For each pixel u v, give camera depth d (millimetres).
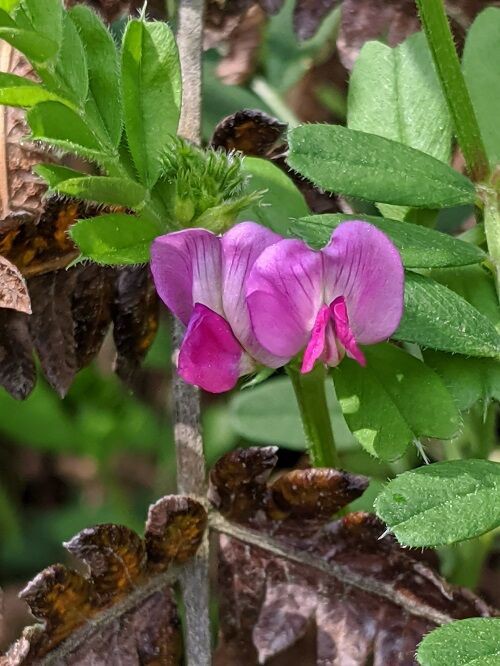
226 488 263
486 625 234
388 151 256
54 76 245
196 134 283
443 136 274
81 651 259
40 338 274
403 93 277
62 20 243
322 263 243
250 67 332
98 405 337
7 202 275
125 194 249
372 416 249
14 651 255
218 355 246
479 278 260
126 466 341
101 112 252
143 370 340
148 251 250
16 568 335
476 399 250
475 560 295
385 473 312
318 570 260
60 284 275
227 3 306
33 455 345
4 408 333
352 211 283
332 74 343
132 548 260
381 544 258
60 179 247
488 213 260
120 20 315
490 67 275
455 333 248
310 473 258
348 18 300
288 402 314
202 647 262
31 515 341
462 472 237
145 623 262
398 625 257
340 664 257
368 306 246
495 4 299
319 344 242
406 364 251
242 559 263
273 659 286
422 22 259
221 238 246
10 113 275
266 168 273
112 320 281
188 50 287
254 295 243
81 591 259
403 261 252
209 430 328
